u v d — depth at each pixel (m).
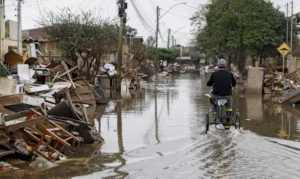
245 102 22.84
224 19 50.16
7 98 12.75
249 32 49.22
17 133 9.66
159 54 90.94
